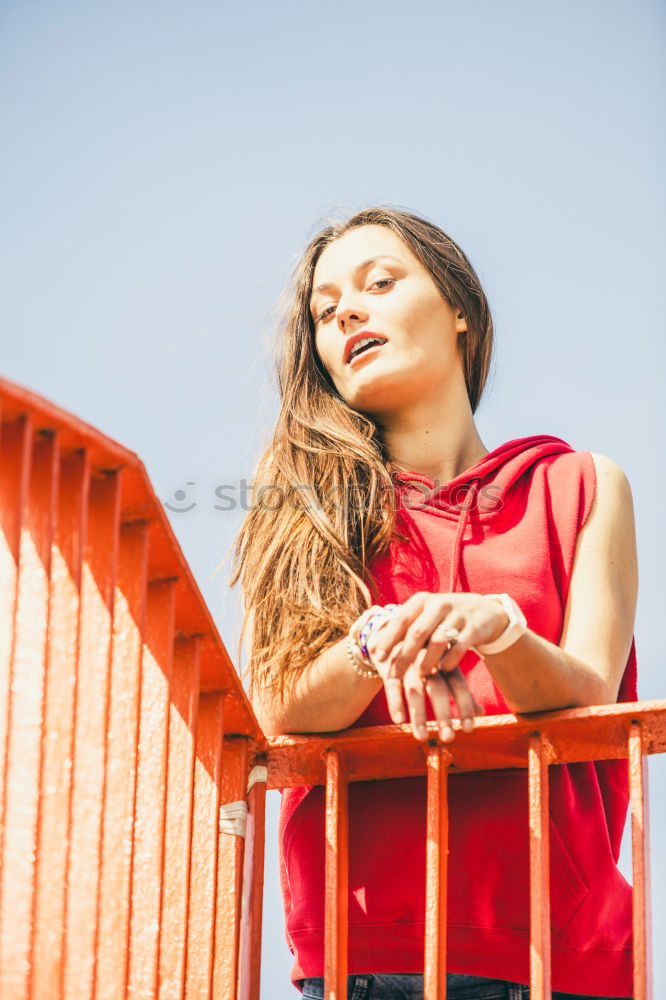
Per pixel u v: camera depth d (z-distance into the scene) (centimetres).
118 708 416
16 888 354
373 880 537
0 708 354
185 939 460
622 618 564
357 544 597
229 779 530
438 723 472
